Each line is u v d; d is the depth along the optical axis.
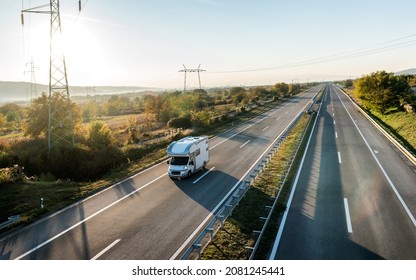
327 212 15.58
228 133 42.91
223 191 19.83
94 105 90.69
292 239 12.95
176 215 16.41
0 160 26.45
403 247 12.07
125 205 18.25
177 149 23.41
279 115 59.62
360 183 19.78
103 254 12.64
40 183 22.72
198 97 86.44
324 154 27.70
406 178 20.53
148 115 69.06
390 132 37.31
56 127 35.59
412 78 94.44
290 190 18.95
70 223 16.08
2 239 14.55
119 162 29.72
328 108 65.50
